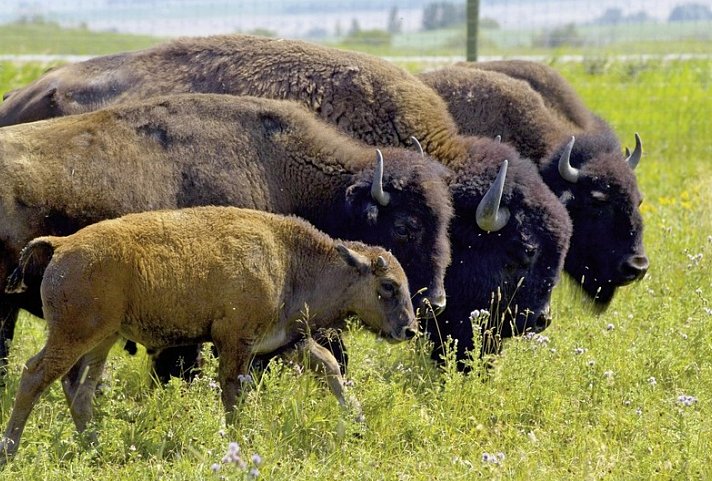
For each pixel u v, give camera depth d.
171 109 25.75
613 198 31.81
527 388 23.92
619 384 24.94
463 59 73.19
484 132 33.50
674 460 20.36
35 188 23.55
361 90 28.97
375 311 23.20
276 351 23.34
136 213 22.91
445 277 27.67
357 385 23.59
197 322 21.52
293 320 22.94
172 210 22.14
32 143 24.08
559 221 27.41
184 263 21.05
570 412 23.19
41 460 19.59
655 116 61.84
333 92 28.98
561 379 24.45
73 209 23.88
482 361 25.22
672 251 35.72
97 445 20.72
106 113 25.28
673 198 43.66
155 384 24.56
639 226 32.19
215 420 21.12
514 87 34.19
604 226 32.00
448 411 23.20
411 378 25.42
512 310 27.59
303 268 22.83
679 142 56.12
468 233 27.34
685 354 26.12
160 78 29.92
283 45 29.98
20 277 21.39
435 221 25.64
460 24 102.75
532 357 24.72
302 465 20.52
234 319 21.58
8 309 24.33
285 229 22.70
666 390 24.86
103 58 31.00
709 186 45.34
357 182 25.89
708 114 62.31
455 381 24.00
